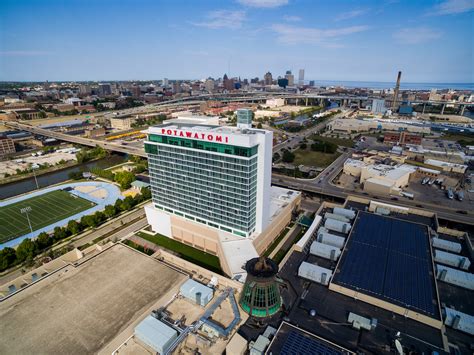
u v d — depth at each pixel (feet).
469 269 352.90
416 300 288.51
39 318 260.42
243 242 417.28
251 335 252.62
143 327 244.63
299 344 237.66
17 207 633.20
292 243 488.44
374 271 330.75
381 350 242.37
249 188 398.83
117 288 296.71
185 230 485.15
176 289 295.07
